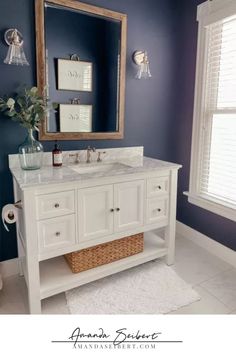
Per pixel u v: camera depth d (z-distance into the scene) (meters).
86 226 1.76
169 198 2.14
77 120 2.14
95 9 2.07
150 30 2.41
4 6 1.77
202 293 1.89
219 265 2.26
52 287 1.69
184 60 2.57
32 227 1.55
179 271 2.16
